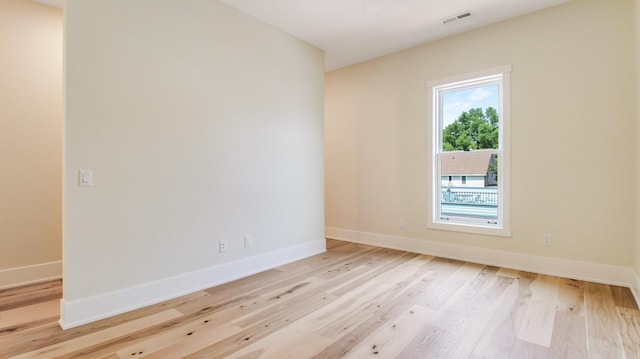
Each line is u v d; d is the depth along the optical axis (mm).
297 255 3943
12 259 3029
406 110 4355
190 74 2865
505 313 2385
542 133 3322
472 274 3311
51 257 3242
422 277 3223
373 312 2416
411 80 4301
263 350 1903
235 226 3246
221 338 2043
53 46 3256
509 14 3402
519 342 1979
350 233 5000
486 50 3664
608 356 1824
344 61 4785
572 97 3158
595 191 3061
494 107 3734
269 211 3604
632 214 2893
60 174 3307
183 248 2822
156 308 2504
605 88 2996
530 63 3381
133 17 2498
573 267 3170
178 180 2787
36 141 3156
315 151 4227
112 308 2383
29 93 3115
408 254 4168
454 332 2109
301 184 4020
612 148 2975
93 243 2303
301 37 3941
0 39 2963
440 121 4156
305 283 3074
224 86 3139
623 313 2361
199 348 1926
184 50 2822
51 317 2338
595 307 2471
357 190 4910
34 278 3131
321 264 3727
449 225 3977
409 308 2484
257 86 3463
